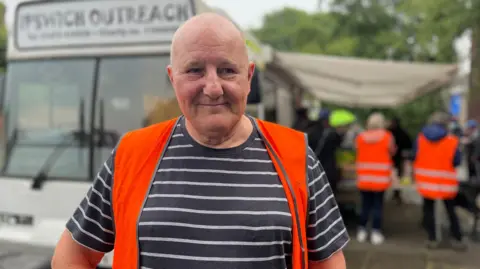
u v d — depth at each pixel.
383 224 7.36
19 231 3.99
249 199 1.40
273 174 1.45
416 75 7.77
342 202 8.55
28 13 4.29
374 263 5.29
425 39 9.62
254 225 1.37
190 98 1.39
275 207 1.40
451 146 5.62
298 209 1.43
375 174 6.13
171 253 1.37
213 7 4.20
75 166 4.05
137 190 1.45
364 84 8.78
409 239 6.38
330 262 1.54
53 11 4.21
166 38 3.95
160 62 3.97
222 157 1.45
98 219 1.54
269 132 1.52
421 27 9.85
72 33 4.16
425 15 9.47
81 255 1.57
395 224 7.36
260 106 4.91
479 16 8.47
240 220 1.37
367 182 6.18
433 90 9.36
